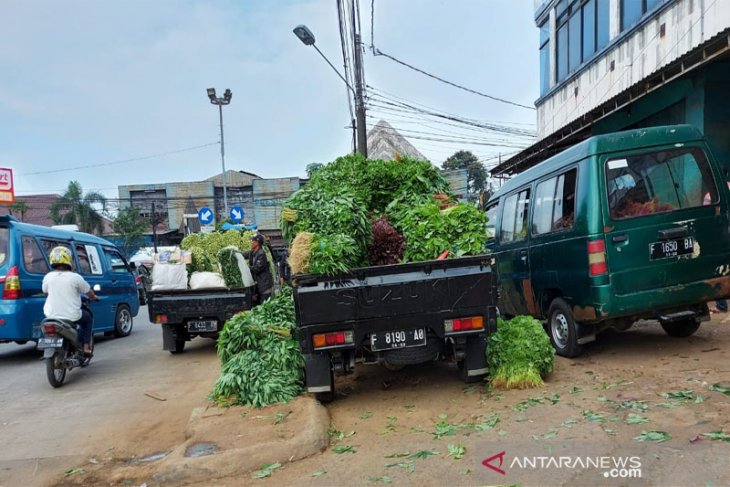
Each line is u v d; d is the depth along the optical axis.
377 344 4.54
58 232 9.66
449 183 6.26
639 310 5.20
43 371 7.72
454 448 3.57
